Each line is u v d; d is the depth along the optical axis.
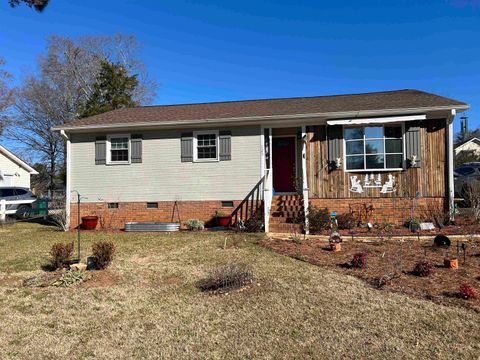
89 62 40.72
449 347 4.29
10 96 35.12
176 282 7.05
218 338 4.71
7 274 7.91
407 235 10.79
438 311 5.27
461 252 8.45
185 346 4.54
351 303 5.67
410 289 6.16
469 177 16.20
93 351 4.48
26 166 30.45
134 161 14.93
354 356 4.16
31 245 11.19
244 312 5.49
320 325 4.97
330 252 8.88
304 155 13.70
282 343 4.52
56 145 40.53
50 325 5.26
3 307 5.96
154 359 4.26
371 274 7.01
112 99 32.41
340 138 13.45
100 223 15.03
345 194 13.34
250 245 9.97
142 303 6.02
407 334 4.63
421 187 12.80
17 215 19.92
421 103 12.89
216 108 16.48
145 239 11.68
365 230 11.98
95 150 15.22
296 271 7.38
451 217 12.22
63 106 39.97
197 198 14.47
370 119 12.87
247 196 14.10
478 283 6.33
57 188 40.56
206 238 11.44
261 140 14.09
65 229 14.53
